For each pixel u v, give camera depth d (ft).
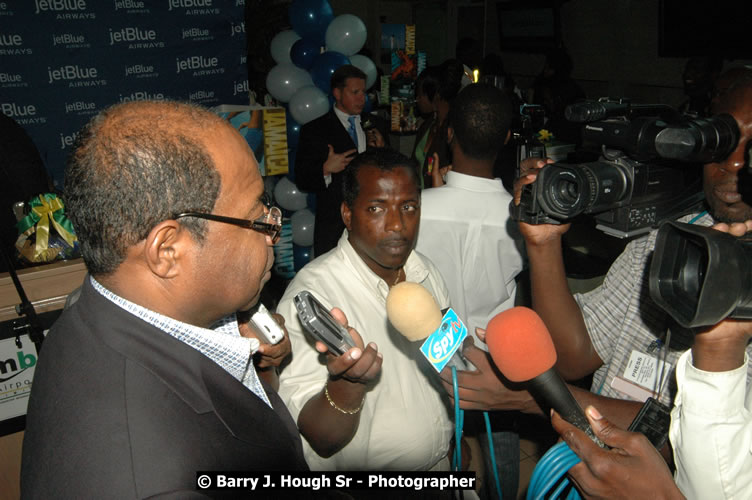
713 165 3.36
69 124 11.16
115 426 2.17
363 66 14.17
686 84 16.29
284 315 4.30
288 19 14.80
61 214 6.03
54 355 2.50
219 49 12.55
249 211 2.59
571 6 23.35
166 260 2.41
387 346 4.41
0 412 5.50
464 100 6.36
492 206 6.47
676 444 2.72
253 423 2.70
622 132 3.55
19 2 10.26
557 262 3.88
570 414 2.80
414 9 28.50
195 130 2.42
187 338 2.64
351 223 4.67
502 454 6.09
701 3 18.16
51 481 2.11
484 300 6.83
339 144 11.24
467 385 3.36
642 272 3.91
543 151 6.82
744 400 2.70
